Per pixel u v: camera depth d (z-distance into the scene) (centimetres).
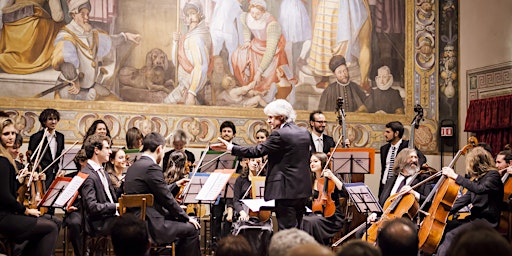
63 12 873
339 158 727
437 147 1038
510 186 696
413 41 1039
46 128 740
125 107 894
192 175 644
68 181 612
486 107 989
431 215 622
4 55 844
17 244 589
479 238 237
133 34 904
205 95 933
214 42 941
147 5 912
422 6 1048
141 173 578
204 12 938
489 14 1013
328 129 984
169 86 917
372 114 1010
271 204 611
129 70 900
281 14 973
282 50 971
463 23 1051
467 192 674
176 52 923
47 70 862
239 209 726
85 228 606
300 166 554
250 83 955
